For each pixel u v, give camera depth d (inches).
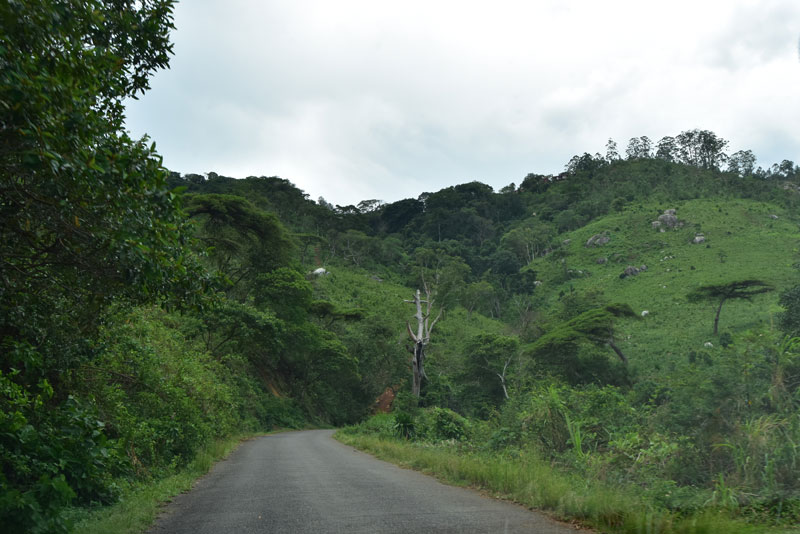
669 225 4854.8
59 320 255.4
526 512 241.8
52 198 175.3
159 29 251.6
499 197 7032.5
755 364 360.5
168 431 450.9
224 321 1223.5
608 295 3636.8
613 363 1904.5
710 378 367.9
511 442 517.0
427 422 818.2
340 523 219.3
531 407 520.1
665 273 3846.0
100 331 320.8
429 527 208.2
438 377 2114.9
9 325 233.0
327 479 381.1
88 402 329.1
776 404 331.9
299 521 226.1
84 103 170.9
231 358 1225.4
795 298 968.9
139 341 436.5
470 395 1931.6
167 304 241.1
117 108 219.0
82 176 167.2
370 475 406.3
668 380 433.7
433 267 4542.3
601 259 4554.6
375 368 2336.4
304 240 3380.9
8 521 161.3
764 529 189.5
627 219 5265.8
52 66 165.2
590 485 289.3
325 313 2207.2
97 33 224.4
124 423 376.8
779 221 4608.8
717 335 2153.1
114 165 178.9
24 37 153.0
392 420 1072.2
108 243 189.9
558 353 1745.8
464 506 259.6
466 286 3799.2
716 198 5472.4
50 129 152.4
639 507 216.5
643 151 7800.2
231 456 616.4
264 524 222.4
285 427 1624.0
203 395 611.5
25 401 226.8
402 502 272.7
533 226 5821.9
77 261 206.4
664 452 330.6
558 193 7052.2
